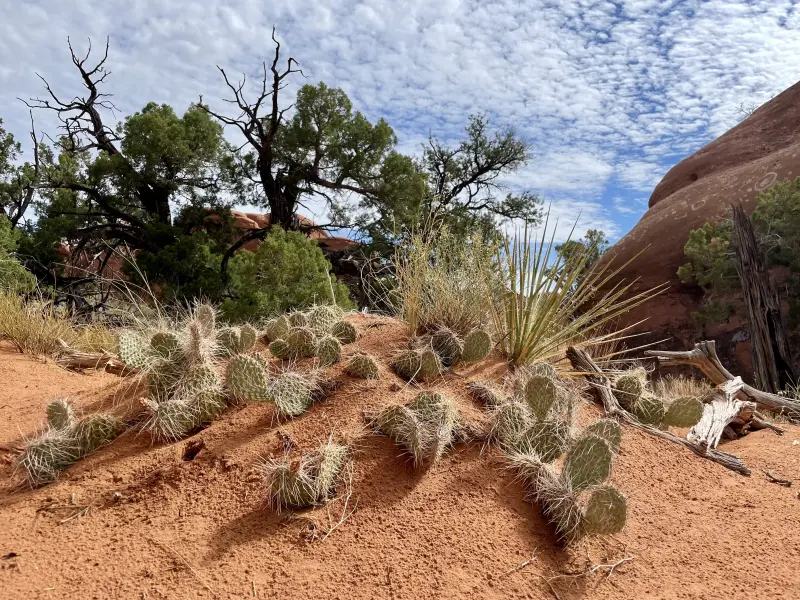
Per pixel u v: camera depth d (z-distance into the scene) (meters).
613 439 3.17
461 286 4.17
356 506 2.50
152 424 2.98
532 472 2.74
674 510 2.90
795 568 2.45
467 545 2.34
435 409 2.90
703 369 6.24
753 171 16.02
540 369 3.69
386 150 20.58
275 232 14.81
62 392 4.12
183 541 2.29
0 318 5.60
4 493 2.73
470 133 25.06
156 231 17.05
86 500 2.57
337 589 2.07
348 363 3.41
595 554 2.44
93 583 2.07
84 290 15.70
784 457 3.82
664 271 15.63
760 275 11.27
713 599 2.21
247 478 2.62
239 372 3.02
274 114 18.81
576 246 3.99
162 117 18.19
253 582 2.08
